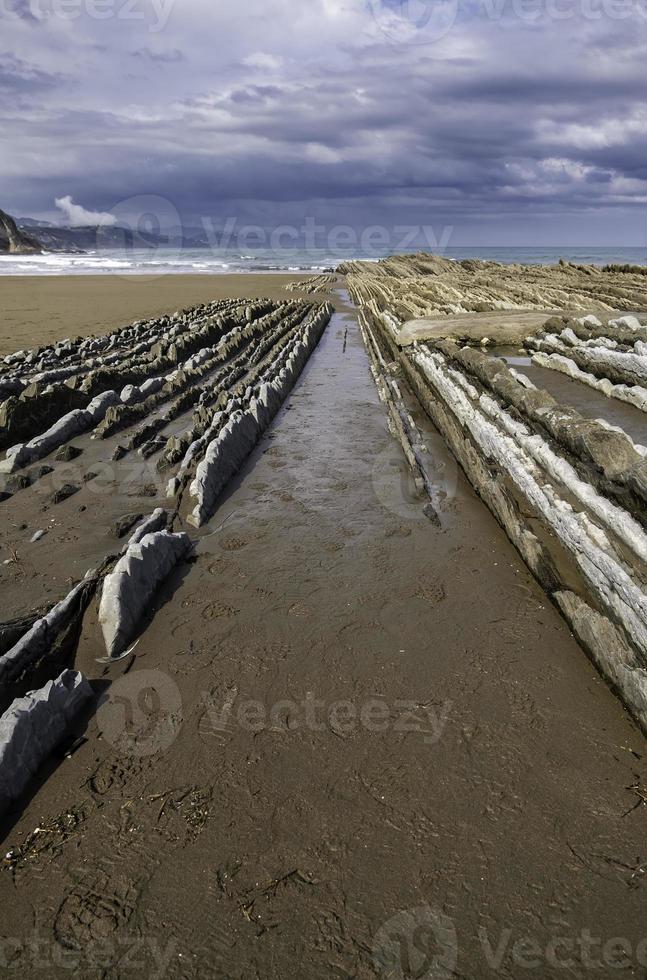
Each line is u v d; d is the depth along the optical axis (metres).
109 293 27.56
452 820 2.40
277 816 2.43
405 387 11.05
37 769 2.68
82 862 2.26
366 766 2.67
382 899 2.11
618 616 3.45
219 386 9.85
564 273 28.33
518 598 4.00
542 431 5.95
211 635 3.62
